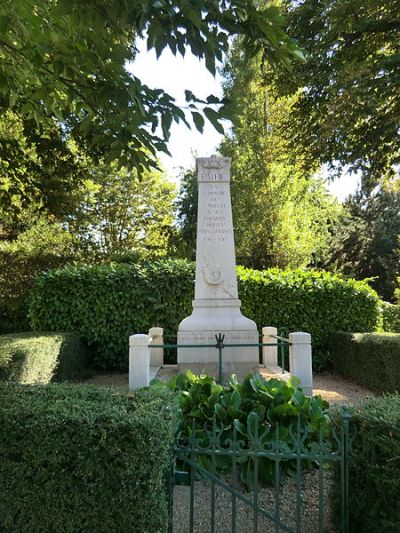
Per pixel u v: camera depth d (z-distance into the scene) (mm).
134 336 5742
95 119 4270
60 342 7488
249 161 19047
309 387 5824
